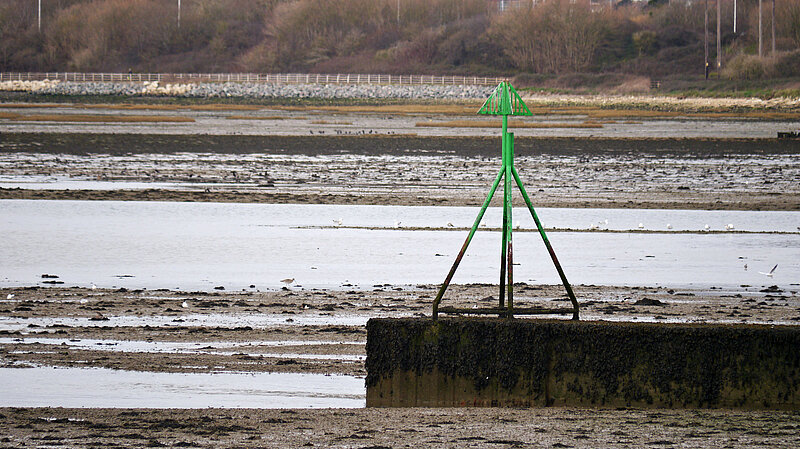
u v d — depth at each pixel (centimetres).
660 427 3234
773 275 6688
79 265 6844
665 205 10631
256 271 6681
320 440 3122
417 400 3556
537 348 3503
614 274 6656
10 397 3719
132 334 4794
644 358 3497
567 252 7581
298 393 3828
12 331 4803
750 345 3478
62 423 3359
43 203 10119
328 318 5209
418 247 7762
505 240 3688
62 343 4588
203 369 4169
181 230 8531
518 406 3512
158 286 6106
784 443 3059
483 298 5759
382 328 3547
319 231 8550
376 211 9912
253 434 3206
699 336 3478
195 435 3192
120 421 3394
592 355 3503
